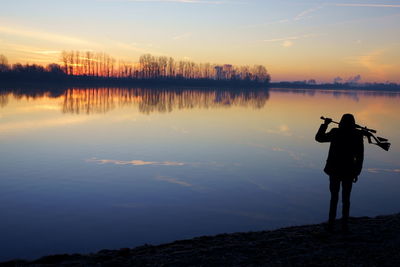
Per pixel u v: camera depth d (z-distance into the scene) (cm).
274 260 517
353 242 586
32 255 934
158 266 508
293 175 1908
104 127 3681
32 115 4566
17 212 1290
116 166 2036
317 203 1448
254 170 2005
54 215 1266
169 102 7662
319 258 516
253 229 1159
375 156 2392
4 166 1978
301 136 3344
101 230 1130
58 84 16662
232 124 4191
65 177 1778
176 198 1491
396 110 6925
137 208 1358
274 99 10431
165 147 2655
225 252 560
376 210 1362
